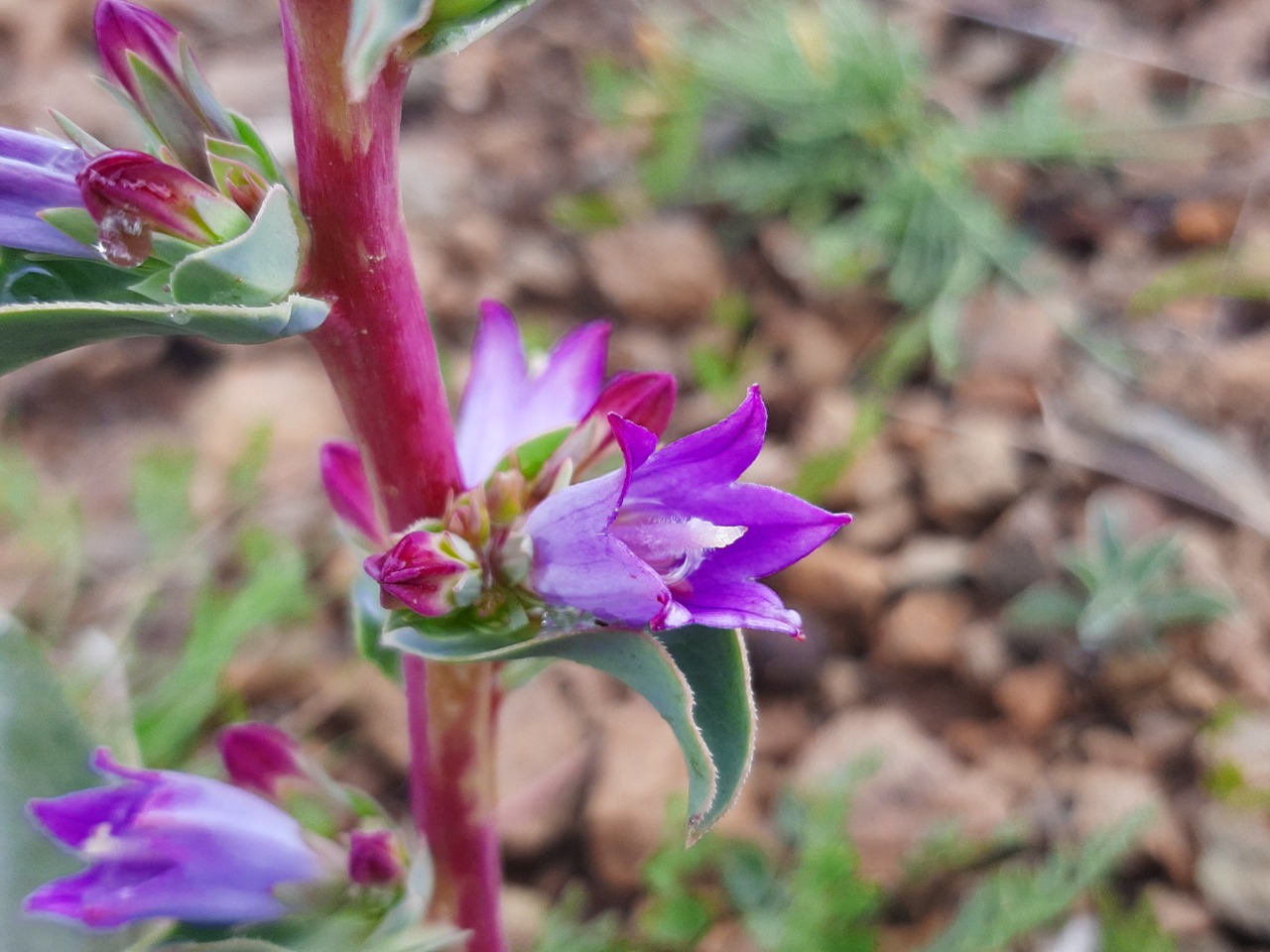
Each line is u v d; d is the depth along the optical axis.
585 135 0.26
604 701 0.18
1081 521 0.20
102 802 0.08
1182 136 0.26
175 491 0.18
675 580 0.07
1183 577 0.19
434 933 0.09
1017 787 0.17
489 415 0.10
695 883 0.16
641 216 0.24
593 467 0.08
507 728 0.18
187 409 0.21
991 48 0.28
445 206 0.25
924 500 0.20
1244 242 0.23
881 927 0.16
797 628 0.07
